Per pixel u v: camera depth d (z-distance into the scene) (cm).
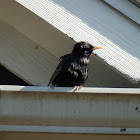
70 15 715
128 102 615
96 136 648
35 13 718
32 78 807
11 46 815
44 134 651
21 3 722
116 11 710
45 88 608
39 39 790
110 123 624
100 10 713
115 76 755
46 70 809
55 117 624
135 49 698
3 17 794
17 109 623
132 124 624
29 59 811
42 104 620
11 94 618
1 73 871
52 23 712
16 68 809
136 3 705
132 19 704
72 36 708
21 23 780
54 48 800
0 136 659
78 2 718
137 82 694
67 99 616
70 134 645
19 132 640
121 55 696
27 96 618
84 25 711
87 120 623
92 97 614
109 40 705
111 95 611
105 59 698
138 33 704
